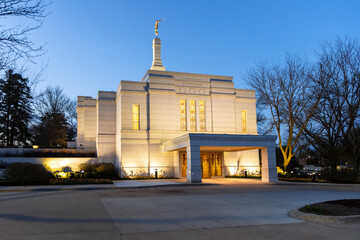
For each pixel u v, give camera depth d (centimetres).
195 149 2673
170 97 3497
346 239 738
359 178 3059
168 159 3403
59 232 773
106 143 3619
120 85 3409
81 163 3462
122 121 3312
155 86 3453
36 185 2352
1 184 2380
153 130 3375
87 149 3853
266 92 3562
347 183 2898
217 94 3666
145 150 3341
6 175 2583
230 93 3738
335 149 3372
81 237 725
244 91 3878
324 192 1919
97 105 3806
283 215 1072
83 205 1269
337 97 3178
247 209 1193
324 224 917
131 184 2450
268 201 1439
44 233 759
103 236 740
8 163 3209
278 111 3531
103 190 2048
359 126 3341
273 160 2925
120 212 1094
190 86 3619
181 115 3556
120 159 3272
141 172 3288
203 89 3659
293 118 3394
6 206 1228
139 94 3412
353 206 1189
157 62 3856
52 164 3397
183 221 944
